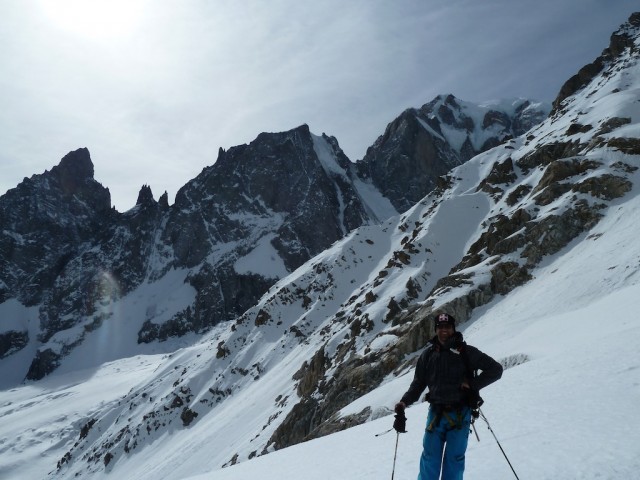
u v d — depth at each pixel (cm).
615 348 1291
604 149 7681
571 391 990
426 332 5594
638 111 9281
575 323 3056
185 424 11356
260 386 10231
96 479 11150
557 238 6294
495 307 5797
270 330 13075
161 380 14312
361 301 9912
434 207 12544
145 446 11262
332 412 5481
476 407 549
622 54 14162
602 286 4503
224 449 7869
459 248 9675
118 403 14138
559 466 601
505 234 7306
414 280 8800
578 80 15212
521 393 1146
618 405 801
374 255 13750
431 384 571
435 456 544
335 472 987
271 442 6225
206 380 12619
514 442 755
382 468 890
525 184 9812
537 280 5816
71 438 14888
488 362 557
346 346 7588
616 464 562
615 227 5834
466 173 13275
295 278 14275
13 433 15475
